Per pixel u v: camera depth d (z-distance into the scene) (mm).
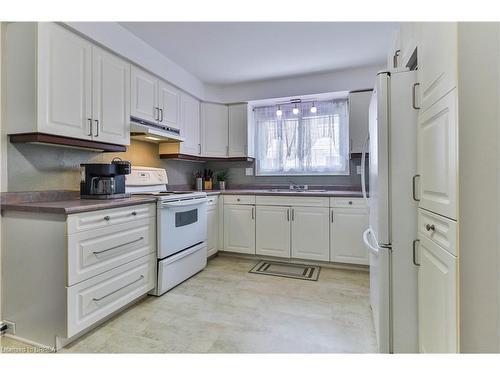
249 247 3277
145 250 2145
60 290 1539
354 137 3197
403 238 1350
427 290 1169
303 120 3676
